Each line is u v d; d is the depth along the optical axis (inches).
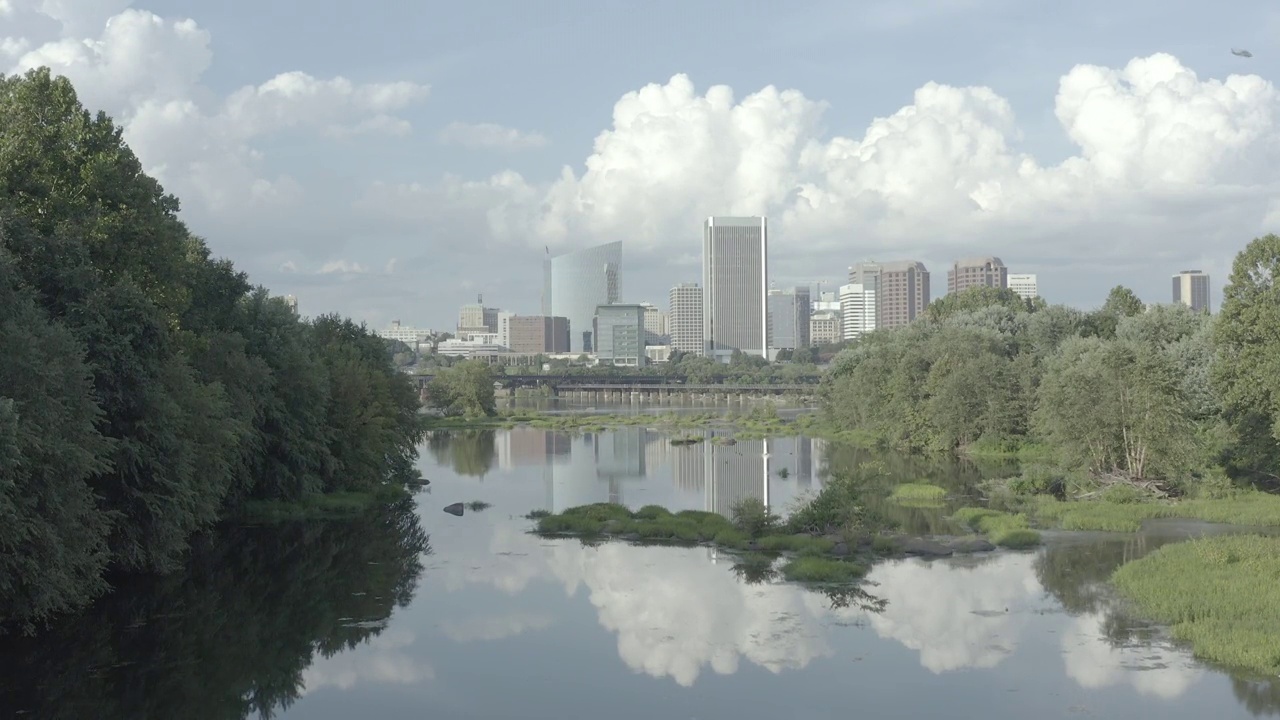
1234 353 3567.9
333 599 2292.1
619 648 1893.5
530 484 4507.9
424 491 4239.7
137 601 2265.0
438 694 1664.6
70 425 1888.5
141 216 2546.8
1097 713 1507.1
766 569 2541.8
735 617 2080.5
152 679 1756.9
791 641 1907.0
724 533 2940.5
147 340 2294.5
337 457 3865.7
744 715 1546.5
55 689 1704.0
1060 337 5826.8
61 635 2003.0
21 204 2249.0
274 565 2650.1
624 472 4997.5
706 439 7116.1
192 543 2942.9
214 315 3319.4
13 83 2415.1
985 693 1604.3
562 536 3056.1
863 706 1568.7
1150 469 3575.3
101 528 2010.3
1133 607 2069.4
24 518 1752.0
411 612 2175.2
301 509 3518.7
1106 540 2778.1
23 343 1781.5
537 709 1588.3
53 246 2151.8
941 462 5044.3
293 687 1708.9
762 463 5344.5
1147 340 4884.4
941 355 5575.8
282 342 3629.4
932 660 1771.7
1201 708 1515.7
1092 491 3535.9
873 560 2603.3
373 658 1860.2
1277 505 3157.0
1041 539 2810.0
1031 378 5187.0
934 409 5329.7
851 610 2117.4
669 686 1679.4
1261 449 3398.1
